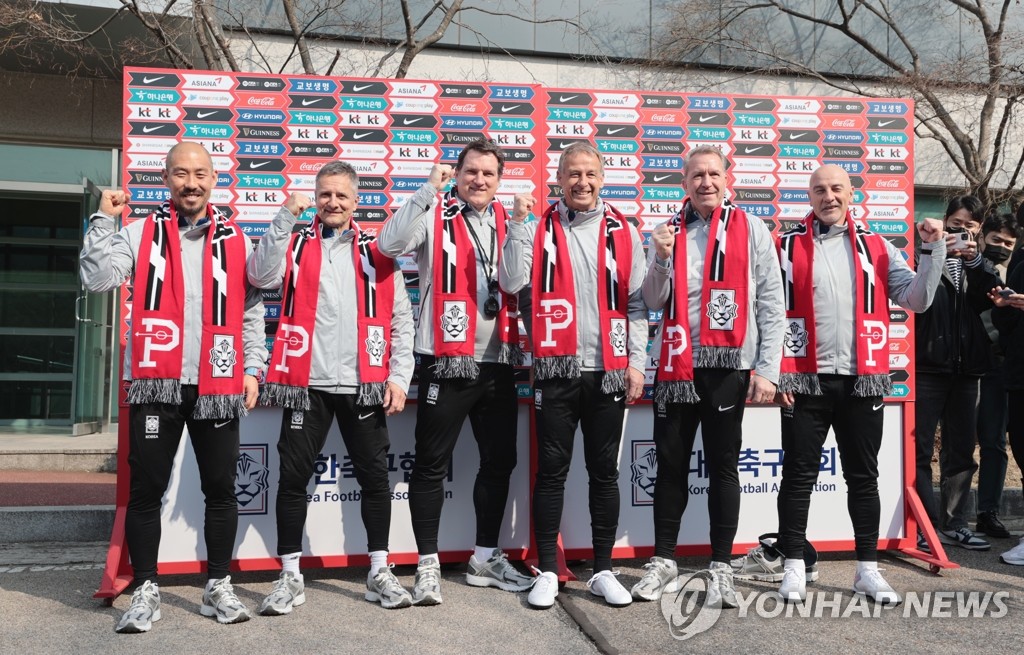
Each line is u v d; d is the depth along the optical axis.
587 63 7.77
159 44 6.85
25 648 2.82
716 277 3.42
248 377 3.25
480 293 3.49
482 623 3.11
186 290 3.14
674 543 3.50
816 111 4.17
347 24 7.16
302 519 3.38
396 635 2.96
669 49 7.72
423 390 3.46
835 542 4.14
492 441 3.54
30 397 8.44
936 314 4.30
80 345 7.85
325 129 3.84
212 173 3.24
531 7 7.62
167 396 3.05
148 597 3.08
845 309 3.51
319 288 3.38
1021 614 3.25
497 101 3.96
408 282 3.90
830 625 3.10
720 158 3.48
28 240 8.41
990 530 4.67
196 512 3.71
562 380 3.40
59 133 7.88
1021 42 7.52
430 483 3.44
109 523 4.49
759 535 4.09
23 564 4.05
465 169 3.52
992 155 8.03
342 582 3.72
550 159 4.00
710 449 3.42
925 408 4.31
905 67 8.02
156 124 3.71
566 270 3.41
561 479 3.44
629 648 2.85
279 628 3.04
